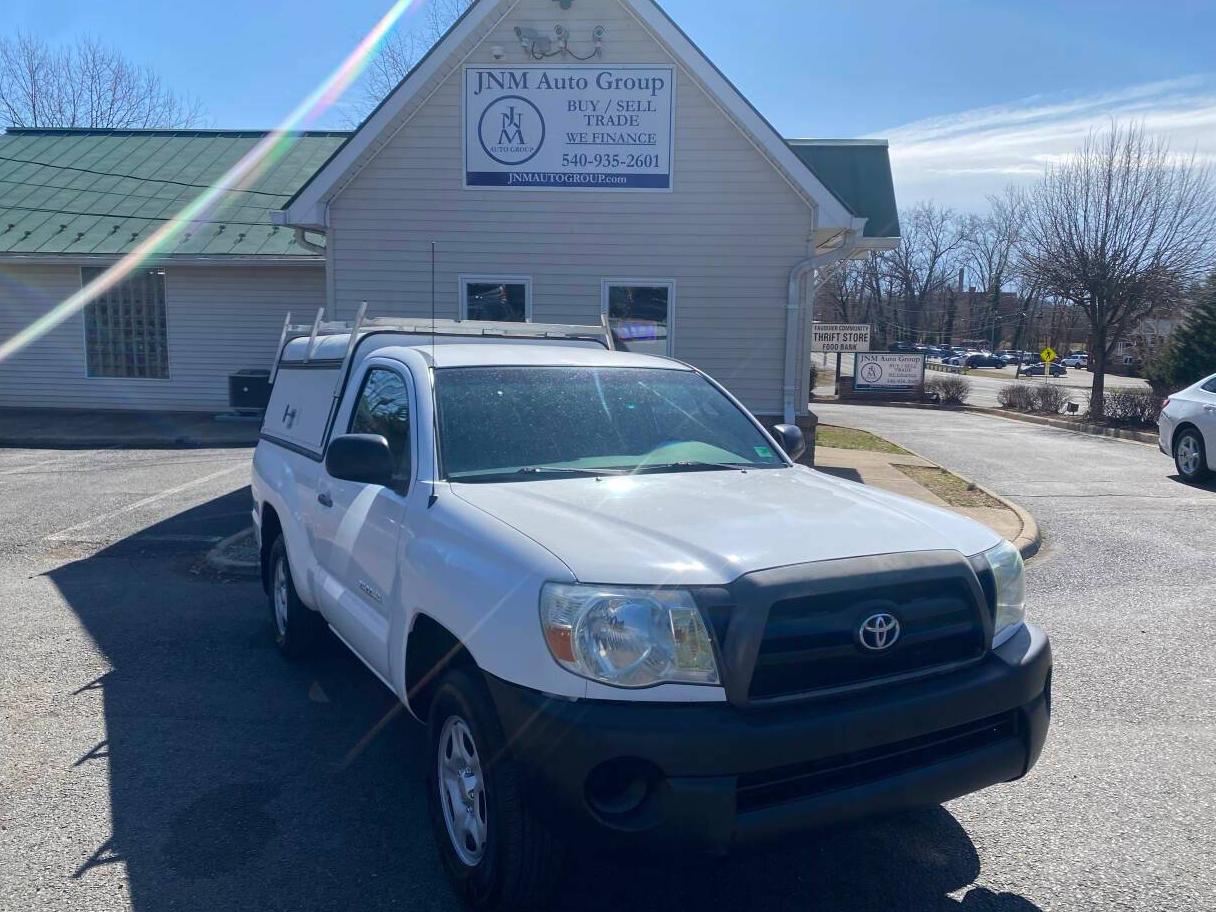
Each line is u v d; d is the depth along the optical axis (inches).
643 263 507.8
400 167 508.1
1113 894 137.2
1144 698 213.9
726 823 110.8
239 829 152.9
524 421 168.9
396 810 160.1
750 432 189.8
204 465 535.5
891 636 123.0
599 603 115.3
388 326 221.6
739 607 115.9
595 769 111.8
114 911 130.1
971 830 155.6
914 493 468.1
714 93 487.8
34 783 167.8
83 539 361.4
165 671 225.0
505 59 499.5
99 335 765.9
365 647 169.0
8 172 858.1
